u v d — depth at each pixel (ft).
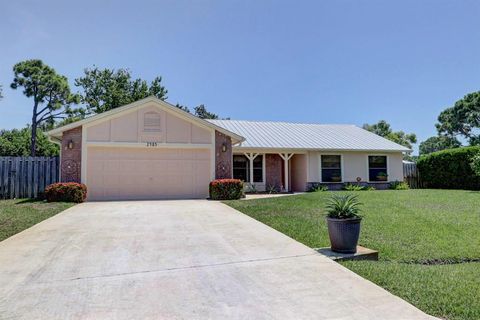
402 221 27.35
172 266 16.90
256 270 16.39
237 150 61.67
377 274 15.78
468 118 146.00
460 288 14.11
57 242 21.50
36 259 17.87
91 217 30.94
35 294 13.24
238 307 12.25
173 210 35.40
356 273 16.08
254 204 38.27
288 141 66.85
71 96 103.24
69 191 42.04
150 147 48.16
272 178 66.74
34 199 45.70
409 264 18.31
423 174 72.23
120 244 21.15
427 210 32.17
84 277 15.23
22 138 104.73
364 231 24.41
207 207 37.73
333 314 11.76
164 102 48.49
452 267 17.58
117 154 47.60
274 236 23.41
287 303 12.63
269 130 73.51
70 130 45.96
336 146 66.64
